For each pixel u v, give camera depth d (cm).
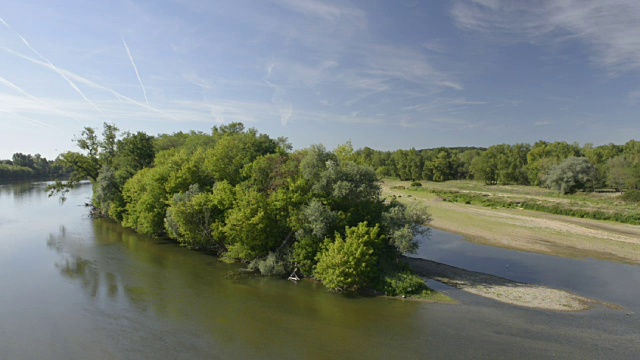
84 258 3831
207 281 3152
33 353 1983
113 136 7106
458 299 2795
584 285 3200
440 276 3319
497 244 4603
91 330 2244
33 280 3131
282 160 3934
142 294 2841
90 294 2828
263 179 3900
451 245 4538
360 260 2844
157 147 7944
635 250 4362
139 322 2356
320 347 2064
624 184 9606
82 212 7006
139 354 1973
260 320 2400
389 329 2288
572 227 5650
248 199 3434
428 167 15812
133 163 6744
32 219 6147
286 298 2780
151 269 3481
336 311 2548
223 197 3838
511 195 9731
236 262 3728
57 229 5356
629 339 2202
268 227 3372
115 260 3775
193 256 3969
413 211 3158
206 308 2584
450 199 9150
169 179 4572
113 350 2014
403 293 2823
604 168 10619
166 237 4869
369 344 2100
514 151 15562
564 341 2166
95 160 7025
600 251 4309
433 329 2294
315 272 3028
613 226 5853
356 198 3350
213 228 3794
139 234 5047
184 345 2070
